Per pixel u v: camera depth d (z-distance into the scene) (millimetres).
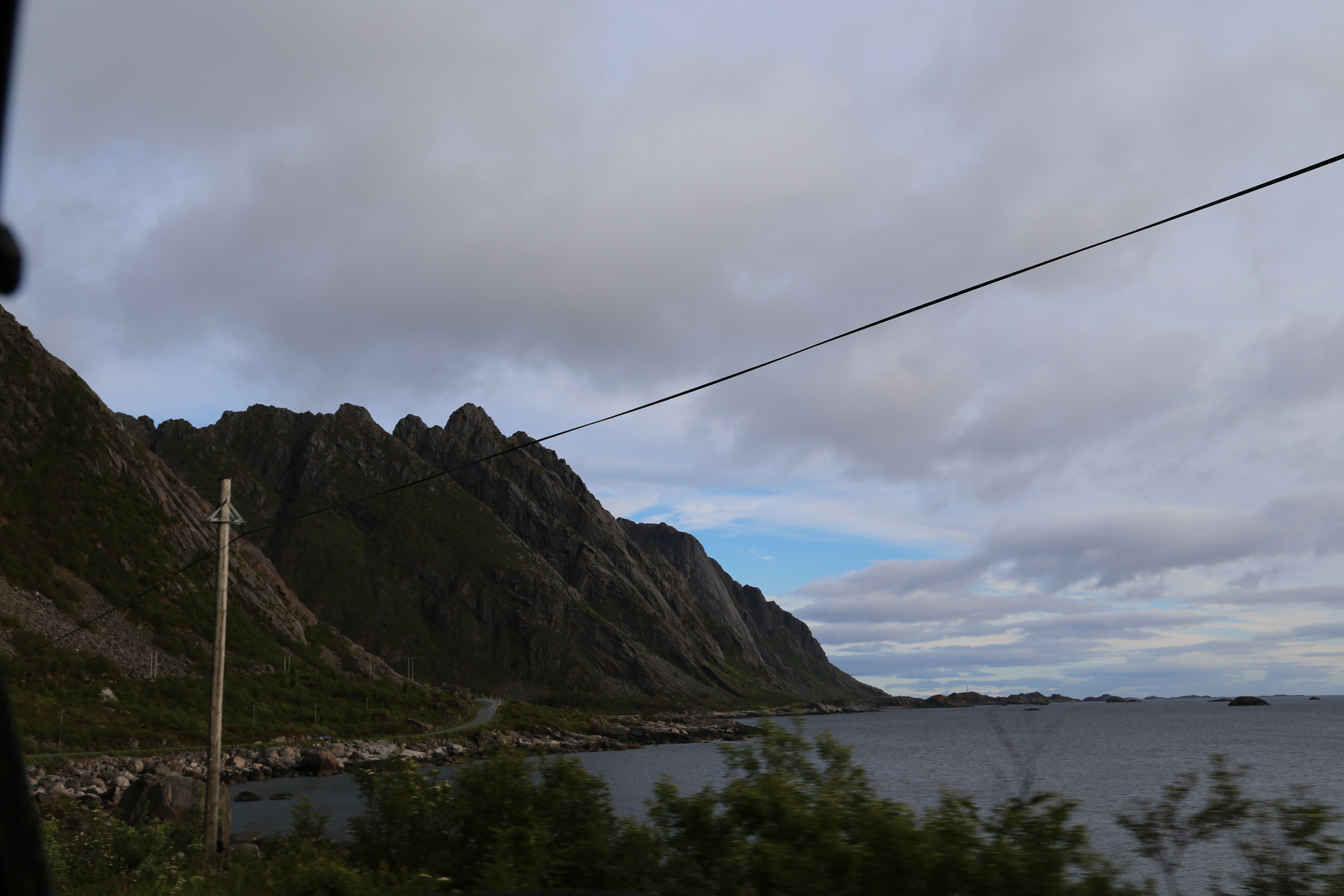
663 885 7676
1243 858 6586
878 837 6891
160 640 131375
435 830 9656
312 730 117875
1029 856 6641
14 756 1429
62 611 124125
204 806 21500
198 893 12453
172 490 176125
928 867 6566
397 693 158125
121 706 101625
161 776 23859
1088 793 31344
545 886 7988
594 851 8266
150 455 181000
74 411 166750
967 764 53375
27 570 127875
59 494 147500
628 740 164625
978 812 7230
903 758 68250
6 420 152250
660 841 8109
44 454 153000
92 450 161250
